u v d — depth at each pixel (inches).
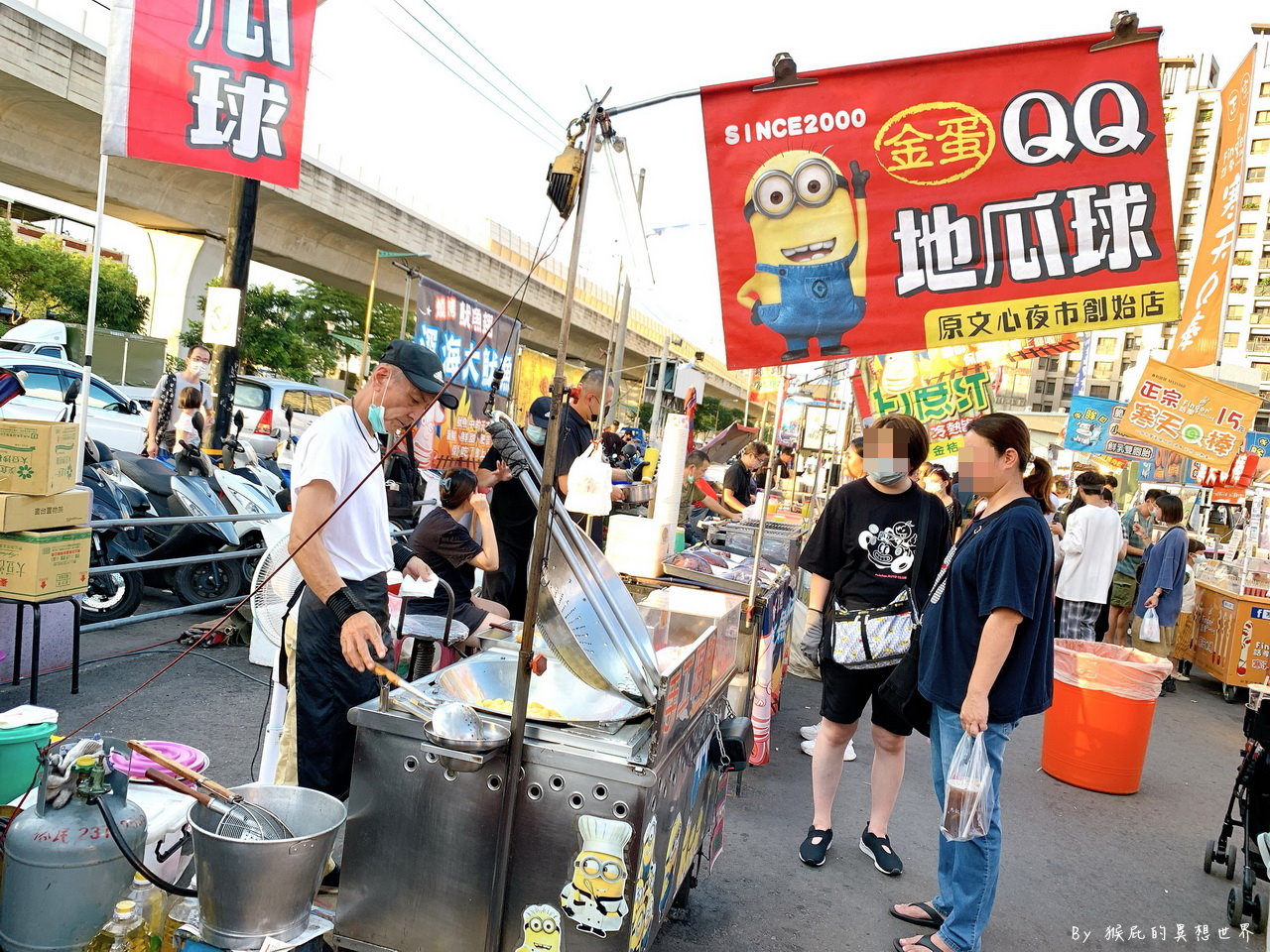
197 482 254.1
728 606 133.3
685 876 117.1
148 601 269.0
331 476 100.5
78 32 712.4
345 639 93.5
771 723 226.1
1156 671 201.5
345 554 105.6
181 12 173.6
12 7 648.4
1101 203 96.4
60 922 81.4
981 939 131.3
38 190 935.0
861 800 180.4
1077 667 205.5
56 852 80.7
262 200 1000.2
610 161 90.2
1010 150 98.4
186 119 175.0
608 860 84.5
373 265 1264.8
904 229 101.7
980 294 100.0
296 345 1299.2
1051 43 95.9
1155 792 207.8
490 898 87.4
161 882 84.7
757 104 103.5
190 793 84.5
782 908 131.7
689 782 104.7
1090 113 95.8
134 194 927.7
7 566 164.9
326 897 103.7
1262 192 2706.7
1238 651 319.6
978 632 115.1
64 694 178.9
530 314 1480.1
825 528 150.4
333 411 105.3
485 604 174.2
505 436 97.1
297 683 105.3
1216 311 203.9
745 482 371.6
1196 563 414.9
